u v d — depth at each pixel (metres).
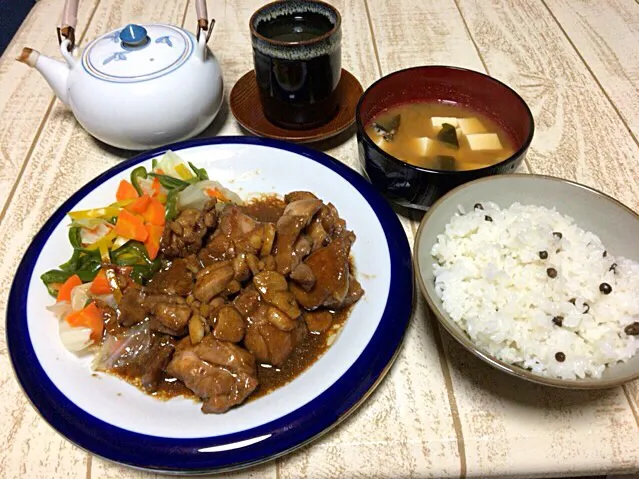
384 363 0.27
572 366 0.25
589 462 0.25
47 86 0.49
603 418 0.27
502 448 0.26
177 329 0.30
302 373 0.29
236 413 0.27
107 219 0.35
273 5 0.40
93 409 0.27
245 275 0.32
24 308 0.31
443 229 0.31
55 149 0.43
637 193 0.38
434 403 0.28
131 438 0.25
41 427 0.27
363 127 0.35
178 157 0.39
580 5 0.57
